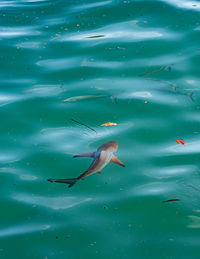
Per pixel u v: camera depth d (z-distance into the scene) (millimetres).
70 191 4891
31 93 7090
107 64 7914
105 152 4719
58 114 6430
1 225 4426
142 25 9305
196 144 5613
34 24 9773
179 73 7441
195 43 8438
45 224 4402
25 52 8523
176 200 4645
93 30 9273
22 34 9305
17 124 6242
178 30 8961
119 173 5152
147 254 3959
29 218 4500
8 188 4957
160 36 8766
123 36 8891
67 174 5141
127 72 7602
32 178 5109
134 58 8055
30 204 4699
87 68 7820
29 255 4020
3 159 5480
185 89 6938
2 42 8914
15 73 7797
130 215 4477
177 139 5738
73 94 6969
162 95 6809
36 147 5680
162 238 4152
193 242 4082
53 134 5938
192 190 4781
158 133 5879
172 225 4312
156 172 5137
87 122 6184
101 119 6250
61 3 11000
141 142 5703
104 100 6738
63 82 7406
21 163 5387
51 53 8461
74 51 8469
